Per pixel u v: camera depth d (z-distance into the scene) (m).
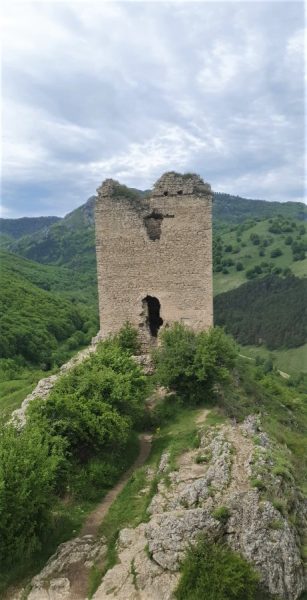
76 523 10.02
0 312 53.91
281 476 9.54
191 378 15.34
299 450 13.35
